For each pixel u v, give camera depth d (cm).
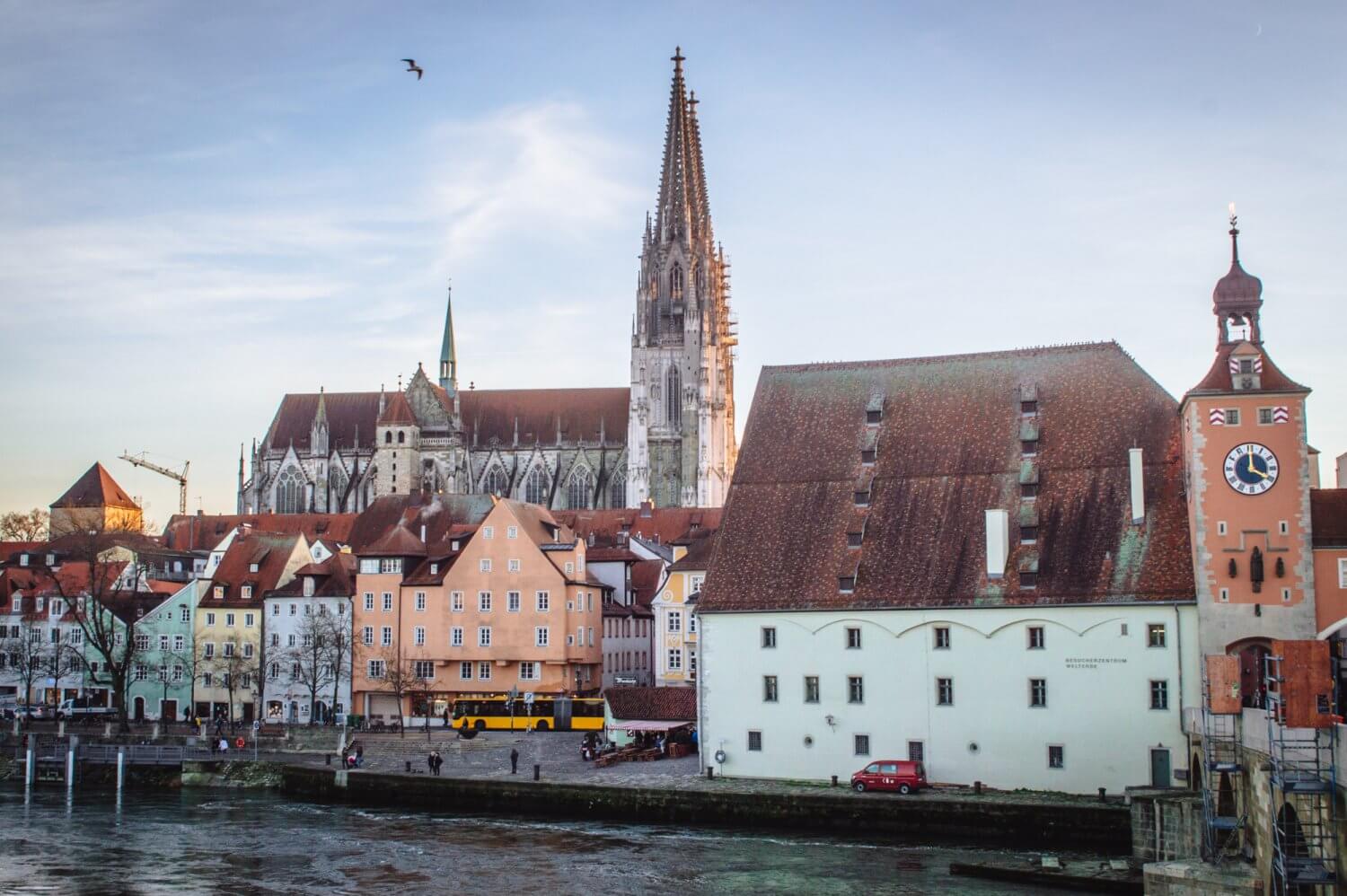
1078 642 9612
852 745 10112
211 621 16988
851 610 10194
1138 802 8112
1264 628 9244
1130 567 9706
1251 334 9738
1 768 12950
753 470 11306
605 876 8006
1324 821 5572
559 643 15188
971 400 11119
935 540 10375
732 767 10431
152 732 14238
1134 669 9475
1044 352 11194
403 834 9519
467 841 9194
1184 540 9712
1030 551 10050
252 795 11662
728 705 10488
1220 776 7481
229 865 8550
